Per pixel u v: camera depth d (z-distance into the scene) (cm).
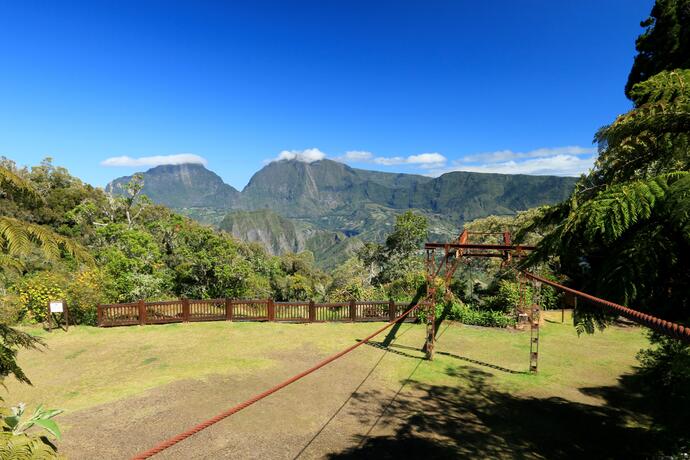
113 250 2216
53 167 5328
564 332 1761
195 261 2705
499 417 970
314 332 1717
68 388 1075
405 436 864
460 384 1185
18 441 193
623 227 351
